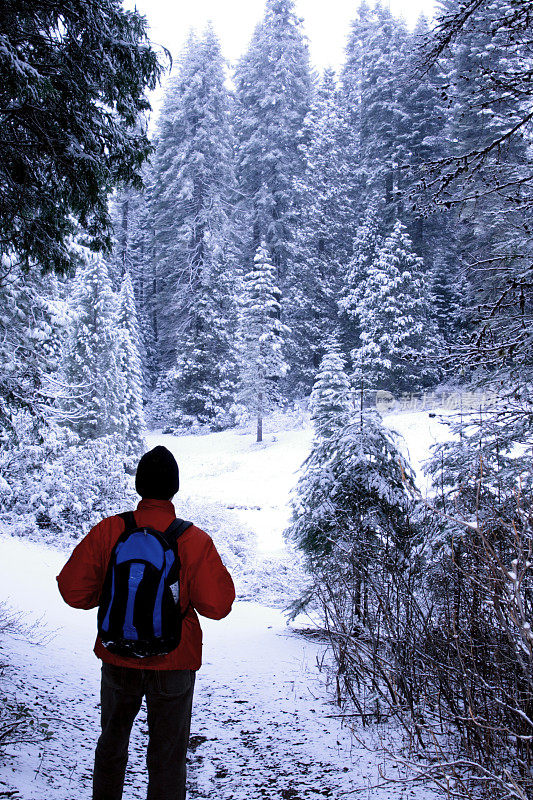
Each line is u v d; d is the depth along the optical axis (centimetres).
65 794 304
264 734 459
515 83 502
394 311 3091
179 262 4178
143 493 280
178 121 3991
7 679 493
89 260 2548
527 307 563
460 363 557
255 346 3322
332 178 4084
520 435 539
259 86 4084
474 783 338
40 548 1345
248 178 4147
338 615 552
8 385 721
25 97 425
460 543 420
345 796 343
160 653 242
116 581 246
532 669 263
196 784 375
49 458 1602
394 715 477
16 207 493
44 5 449
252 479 2709
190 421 3956
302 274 3897
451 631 418
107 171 529
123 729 259
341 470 782
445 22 508
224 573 266
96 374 2520
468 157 537
